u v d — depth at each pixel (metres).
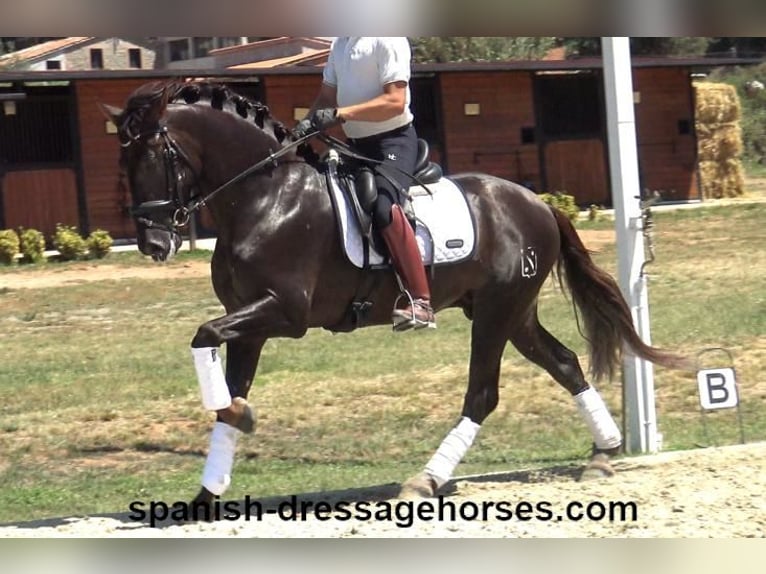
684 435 12.56
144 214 8.75
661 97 44.44
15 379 17.31
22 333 21.81
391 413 14.43
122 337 21.14
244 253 8.88
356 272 9.29
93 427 14.08
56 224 36.28
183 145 8.84
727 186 46.47
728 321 20.02
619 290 10.56
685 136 44.91
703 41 61.69
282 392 15.78
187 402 15.47
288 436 13.39
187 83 9.02
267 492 10.76
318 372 17.28
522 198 10.27
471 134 41.66
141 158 8.71
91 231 36.56
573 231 10.59
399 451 12.60
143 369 17.95
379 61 9.34
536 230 10.23
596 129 43.44
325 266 9.20
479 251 9.83
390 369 17.34
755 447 11.18
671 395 14.90
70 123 36.16
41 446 13.06
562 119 43.25
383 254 9.36
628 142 11.33
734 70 65.75
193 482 11.32
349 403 15.09
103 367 18.20
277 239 8.91
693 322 20.05
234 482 11.18
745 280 25.20
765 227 35.53
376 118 9.21
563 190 42.94
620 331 10.52
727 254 29.62
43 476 11.74
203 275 29.58
